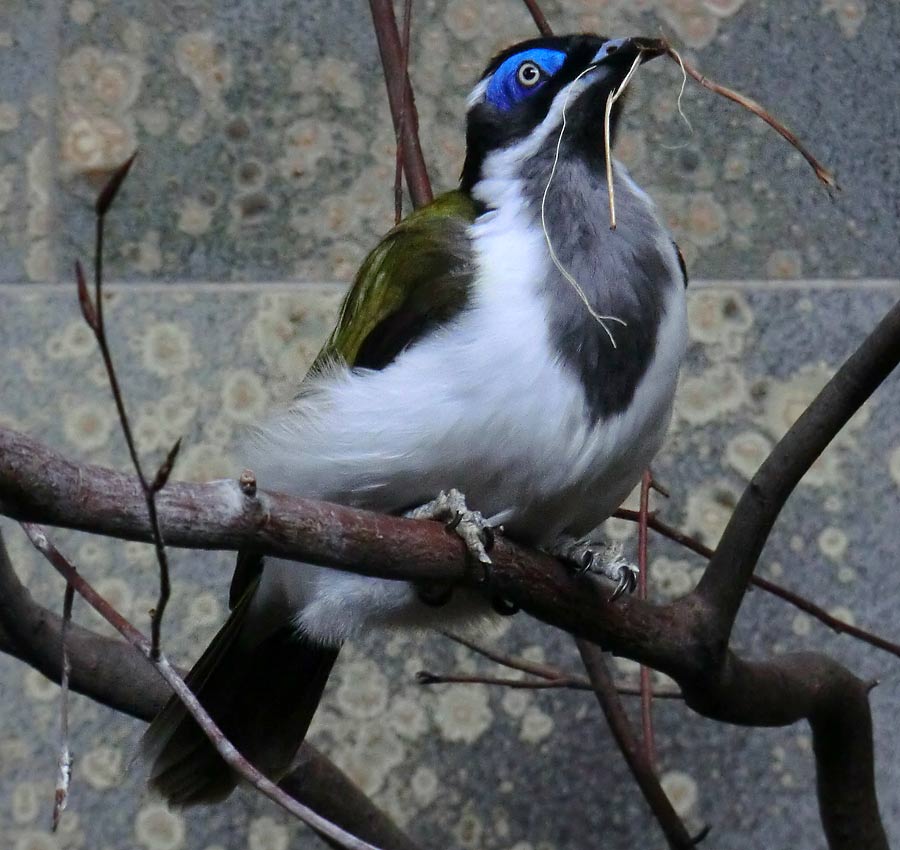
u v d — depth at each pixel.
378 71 9.50
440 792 8.87
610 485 6.36
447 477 6.18
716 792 8.91
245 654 6.96
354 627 6.58
